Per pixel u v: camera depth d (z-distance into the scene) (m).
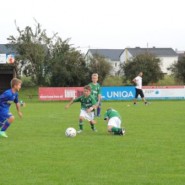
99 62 73.38
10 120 16.80
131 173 10.34
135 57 74.88
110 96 49.56
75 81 71.50
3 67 58.62
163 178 9.82
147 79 72.62
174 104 40.88
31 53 76.19
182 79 73.56
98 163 11.50
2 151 13.47
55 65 71.44
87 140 15.91
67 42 75.56
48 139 16.28
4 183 9.41
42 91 49.19
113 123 17.56
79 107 37.53
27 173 10.37
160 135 17.31
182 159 12.01
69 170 10.67
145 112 30.20
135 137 16.72
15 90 16.80
